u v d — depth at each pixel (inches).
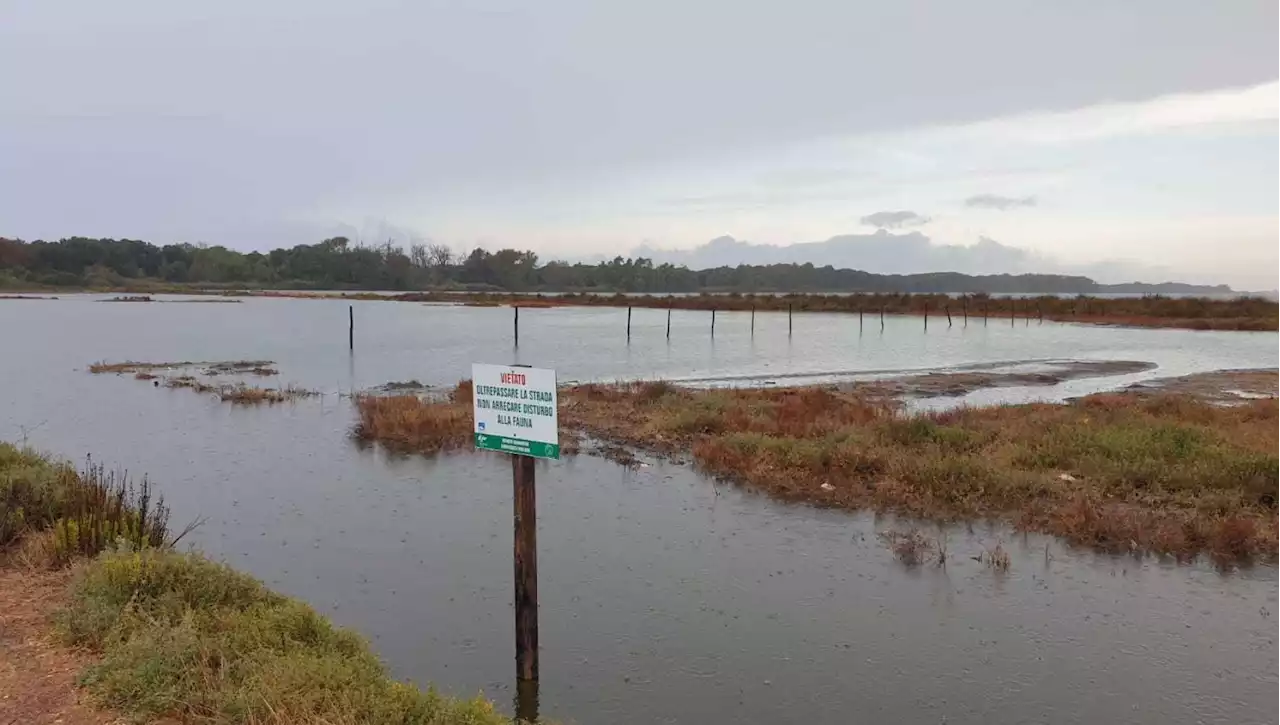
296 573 357.1
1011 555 381.1
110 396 914.1
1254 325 2536.9
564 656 280.4
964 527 422.6
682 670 271.1
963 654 284.4
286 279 7037.4
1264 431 599.5
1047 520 422.3
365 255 7190.0
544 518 443.2
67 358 1366.9
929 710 247.4
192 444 645.3
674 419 681.0
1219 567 364.8
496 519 441.1
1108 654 285.0
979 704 251.4
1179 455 510.0
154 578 251.8
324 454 606.5
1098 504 438.9
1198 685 263.7
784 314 3380.9
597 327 2463.1
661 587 344.2
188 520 433.1
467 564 370.9
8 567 285.1
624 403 818.8
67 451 615.8
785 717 242.4
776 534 414.6
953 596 335.0
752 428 652.7
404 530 420.8
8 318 2615.7
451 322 2679.6
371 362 1381.6
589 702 249.9
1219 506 427.5
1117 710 248.5
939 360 1512.1
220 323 2504.9
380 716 187.0
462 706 202.5
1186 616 315.3
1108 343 1999.3
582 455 597.3
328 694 191.5
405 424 679.1
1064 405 823.1
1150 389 1093.1
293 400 893.8
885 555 382.9
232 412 809.5
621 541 404.5
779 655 282.5
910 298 3754.9
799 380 1160.2
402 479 528.4
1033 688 261.4
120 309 3361.2
